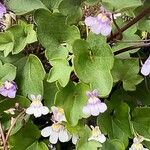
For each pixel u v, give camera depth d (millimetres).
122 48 107
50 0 113
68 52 106
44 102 107
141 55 116
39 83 107
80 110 102
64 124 105
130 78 109
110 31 100
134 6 105
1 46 110
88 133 105
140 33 117
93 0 106
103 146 105
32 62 108
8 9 112
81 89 104
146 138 108
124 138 107
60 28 108
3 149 107
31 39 107
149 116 110
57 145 115
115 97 111
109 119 108
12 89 106
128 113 107
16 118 107
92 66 102
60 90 102
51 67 112
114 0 106
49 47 107
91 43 103
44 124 113
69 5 108
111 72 108
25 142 109
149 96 114
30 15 114
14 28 110
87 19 101
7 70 107
